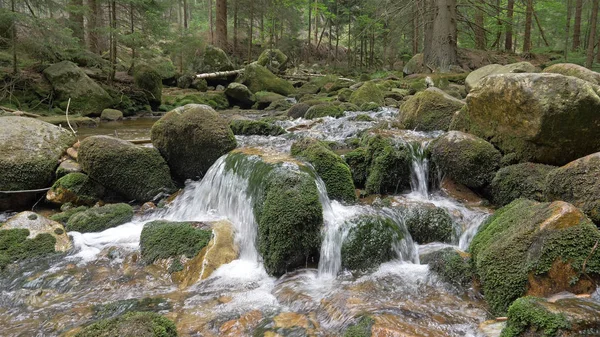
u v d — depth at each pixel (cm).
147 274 375
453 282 328
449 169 521
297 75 2256
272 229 373
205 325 288
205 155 575
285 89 1831
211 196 509
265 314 304
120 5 1560
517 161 483
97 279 369
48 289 352
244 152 511
